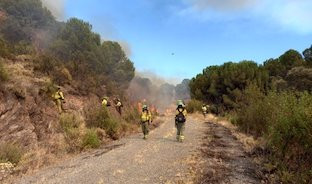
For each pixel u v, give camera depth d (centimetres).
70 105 2059
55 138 1532
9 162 1143
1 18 4722
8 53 2161
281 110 1176
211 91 4922
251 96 2203
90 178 949
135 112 2645
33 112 1605
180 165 1111
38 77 2023
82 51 4503
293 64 5194
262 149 1327
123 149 1438
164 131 2178
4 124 1392
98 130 1784
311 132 945
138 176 964
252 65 4888
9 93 1516
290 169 1004
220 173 1013
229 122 2973
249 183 913
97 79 2738
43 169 1114
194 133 2078
